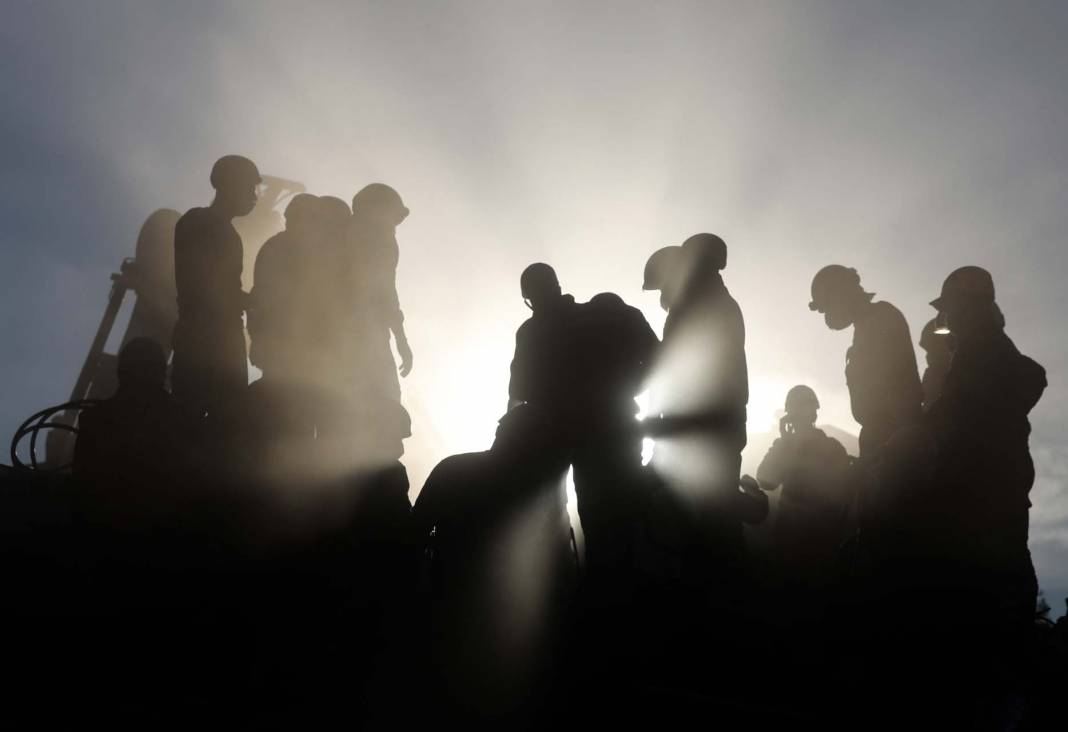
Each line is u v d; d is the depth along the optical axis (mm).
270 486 7027
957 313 6820
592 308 7215
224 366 7391
